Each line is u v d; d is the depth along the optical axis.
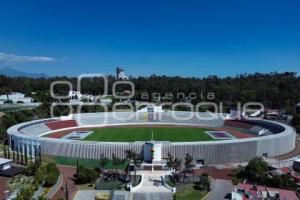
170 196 90.19
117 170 111.62
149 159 120.00
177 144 123.69
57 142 131.38
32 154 135.75
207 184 95.31
